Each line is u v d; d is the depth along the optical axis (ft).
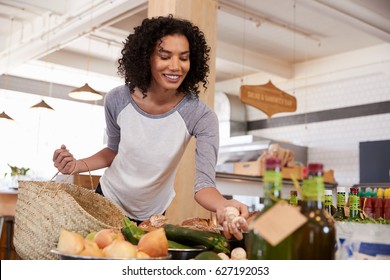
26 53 27.91
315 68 29.55
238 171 22.81
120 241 3.54
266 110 20.94
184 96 6.51
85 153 36.65
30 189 4.90
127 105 6.59
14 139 34.55
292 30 24.94
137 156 6.64
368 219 4.73
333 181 23.35
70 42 26.08
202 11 14.87
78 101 36.52
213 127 6.39
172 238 4.46
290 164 21.76
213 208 5.03
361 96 27.76
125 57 6.36
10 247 20.13
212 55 15.14
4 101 34.19
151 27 5.90
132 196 6.95
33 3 23.95
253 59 28.91
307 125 30.32
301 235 3.18
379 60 26.48
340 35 25.46
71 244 3.55
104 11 21.61
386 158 23.47
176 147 6.49
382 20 20.71
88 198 5.59
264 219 3.00
